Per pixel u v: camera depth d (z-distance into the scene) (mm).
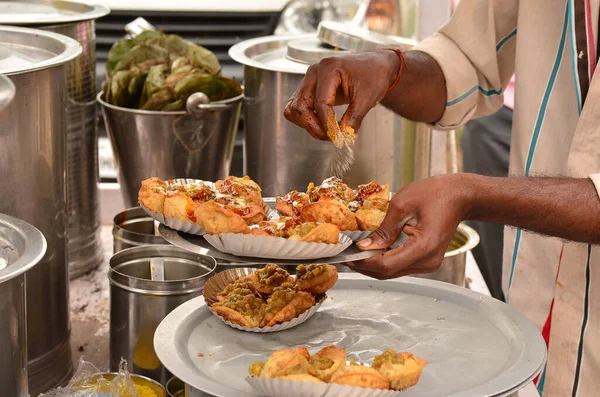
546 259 1439
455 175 1095
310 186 1245
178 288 1285
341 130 1150
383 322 1192
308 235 998
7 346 1008
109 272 1339
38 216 1362
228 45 3264
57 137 1395
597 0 1318
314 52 1770
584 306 1353
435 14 1991
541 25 1409
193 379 992
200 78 1806
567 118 1397
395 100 1439
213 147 1835
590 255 1328
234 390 971
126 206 1891
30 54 1516
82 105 1807
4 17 1650
